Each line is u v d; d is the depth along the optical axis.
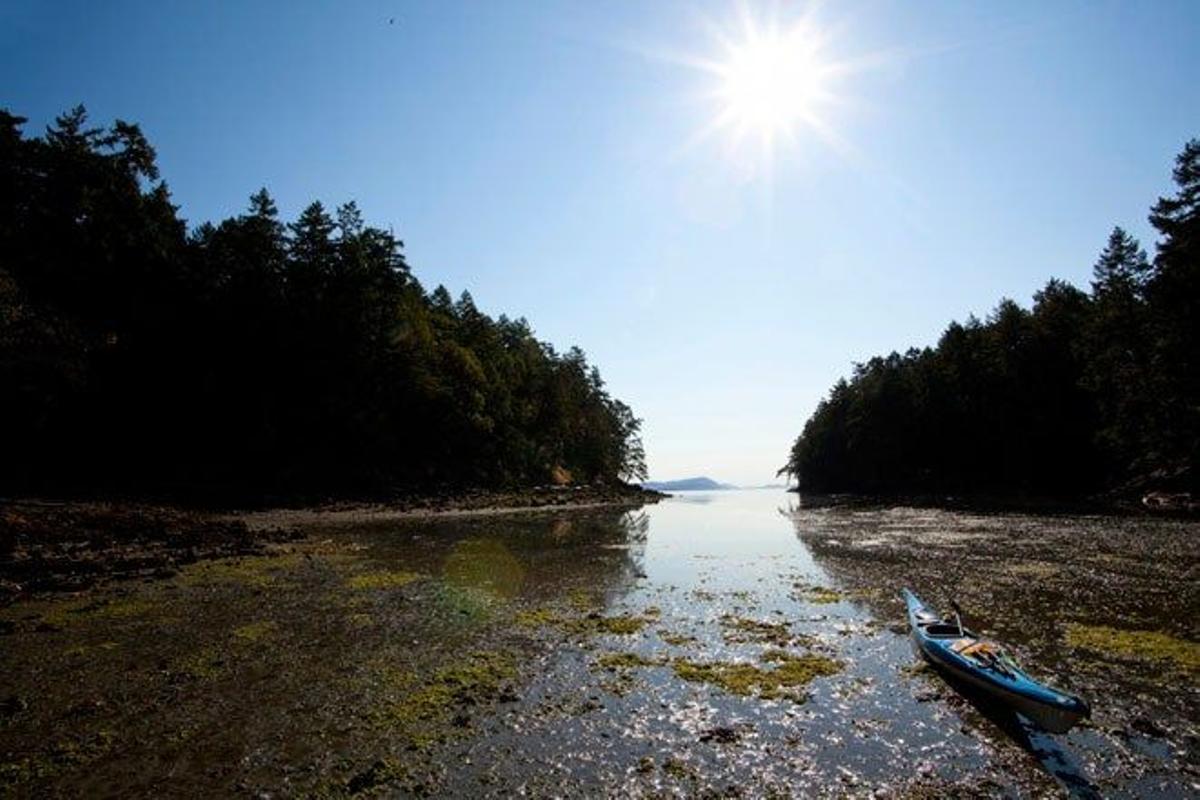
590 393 127.06
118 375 54.66
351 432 62.97
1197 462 48.09
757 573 25.48
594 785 8.90
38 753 9.89
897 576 24.14
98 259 55.97
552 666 13.91
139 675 13.33
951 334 86.81
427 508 55.16
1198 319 43.94
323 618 17.88
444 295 100.56
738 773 9.26
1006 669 12.02
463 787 8.82
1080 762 9.62
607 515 56.62
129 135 62.94
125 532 30.75
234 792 8.74
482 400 77.38
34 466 48.34
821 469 119.69
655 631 16.73
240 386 59.69
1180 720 11.00
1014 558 27.61
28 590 20.94
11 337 43.56
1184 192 44.59
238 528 34.78
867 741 10.29
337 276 66.12
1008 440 71.19
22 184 54.53
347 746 10.08
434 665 13.97
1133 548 29.66
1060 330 69.88
